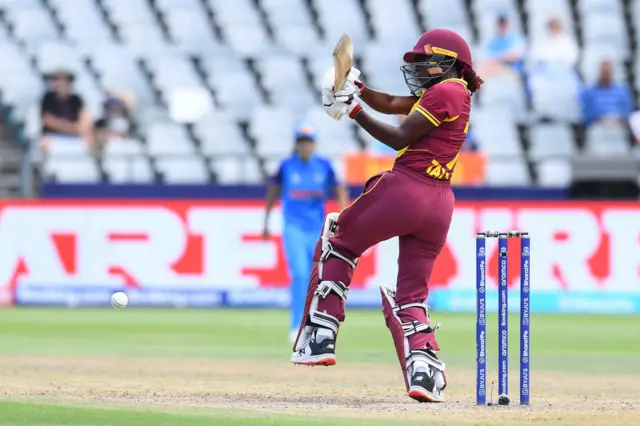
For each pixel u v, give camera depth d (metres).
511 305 62.03
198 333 50.06
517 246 61.88
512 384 30.72
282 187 46.25
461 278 62.66
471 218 62.53
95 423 21.02
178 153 66.19
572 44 72.81
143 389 28.09
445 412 23.31
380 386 29.55
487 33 77.00
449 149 24.81
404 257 25.45
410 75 25.45
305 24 79.69
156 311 63.03
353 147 71.69
